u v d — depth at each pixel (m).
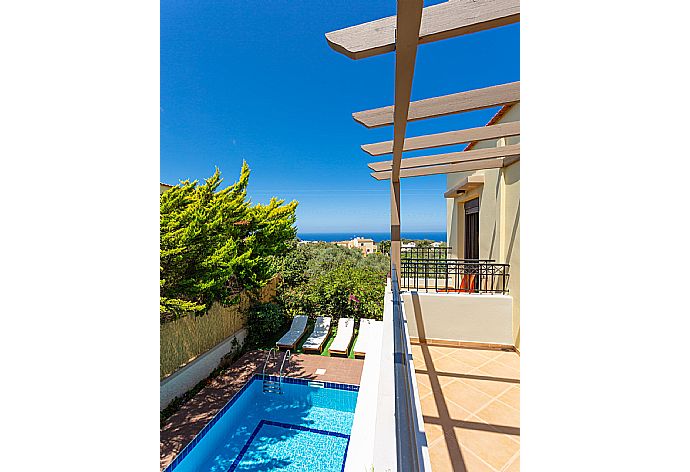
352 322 11.39
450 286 9.62
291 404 7.58
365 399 4.88
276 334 11.40
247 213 10.26
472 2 1.71
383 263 21.28
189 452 5.39
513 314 5.20
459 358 4.76
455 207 11.01
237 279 10.01
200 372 7.95
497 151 5.11
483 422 3.08
